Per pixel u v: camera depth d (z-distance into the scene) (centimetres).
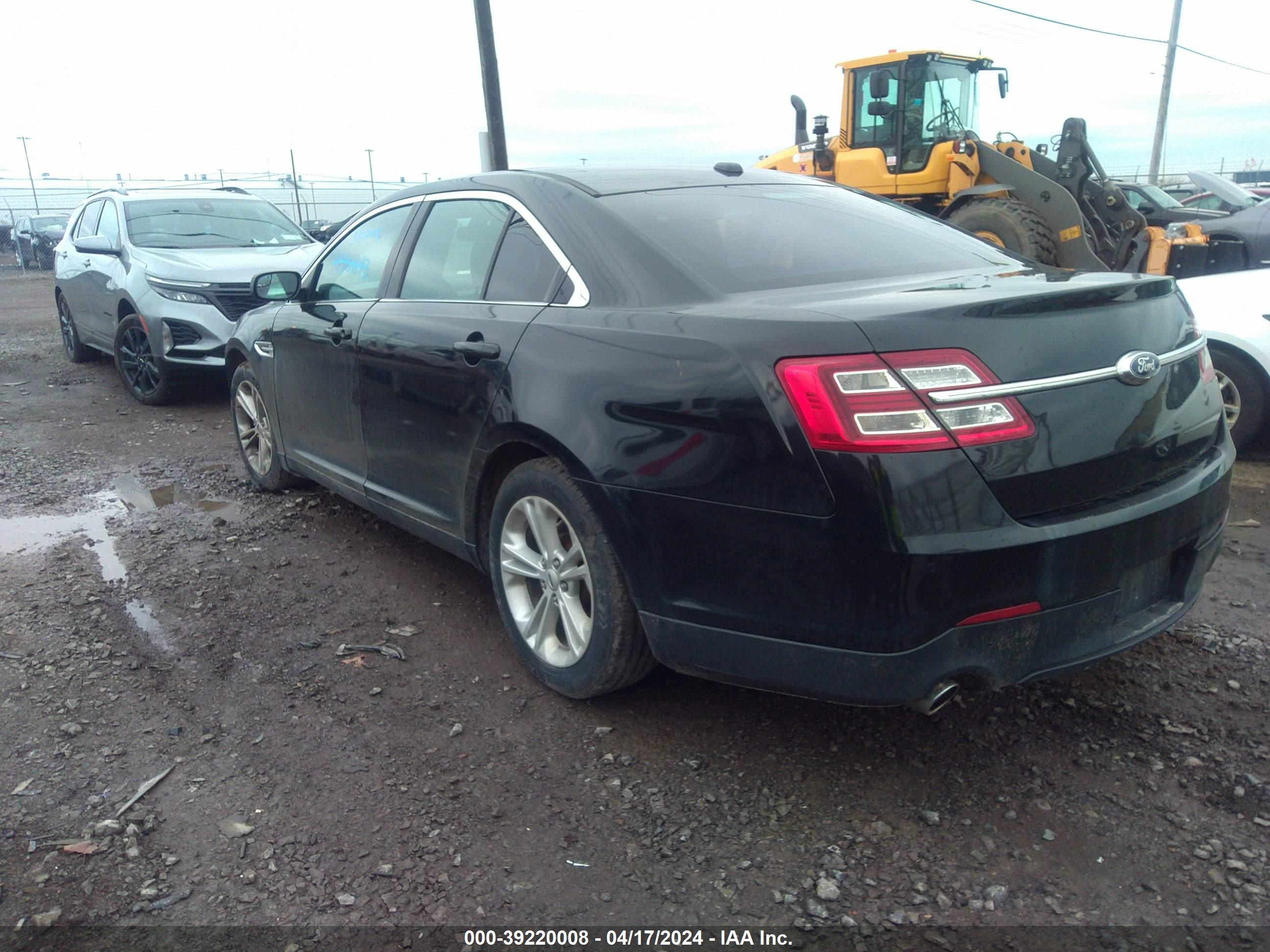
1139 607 265
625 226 310
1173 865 237
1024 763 279
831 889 233
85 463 639
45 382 959
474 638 371
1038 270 321
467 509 345
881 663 234
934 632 229
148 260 825
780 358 238
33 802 270
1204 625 360
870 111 1071
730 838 252
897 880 236
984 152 1020
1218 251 1113
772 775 278
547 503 309
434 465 359
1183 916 221
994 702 312
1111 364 251
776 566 243
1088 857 241
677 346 261
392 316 382
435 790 274
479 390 325
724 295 278
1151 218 1936
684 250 300
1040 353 240
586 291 303
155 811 266
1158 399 263
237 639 371
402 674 343
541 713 314
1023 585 232
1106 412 248
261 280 491
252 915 228
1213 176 1844
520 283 332
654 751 291
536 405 297
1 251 3466
